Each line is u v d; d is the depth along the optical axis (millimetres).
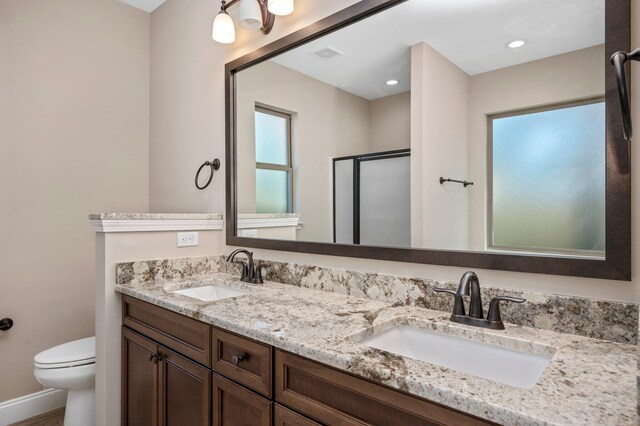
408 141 1386
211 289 1961
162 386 1515
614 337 953
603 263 966
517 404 643
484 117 1193
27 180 2268
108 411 1786
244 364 1146
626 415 606
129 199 2740
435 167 1307
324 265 1660
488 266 1168
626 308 937
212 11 2291
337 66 1614
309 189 1724
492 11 1192
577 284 1019
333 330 1065
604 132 979
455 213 1252
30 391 2248
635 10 948
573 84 1032
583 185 1010
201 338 1321
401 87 1407
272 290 1635
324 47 1661
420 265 1343
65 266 2412
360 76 1532
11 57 2215
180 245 2049
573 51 1035
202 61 2357
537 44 1099
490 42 1192
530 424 604
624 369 788
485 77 1196
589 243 999
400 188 1409
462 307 1138
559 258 1036
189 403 1369
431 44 1323
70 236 2439
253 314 1240
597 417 601
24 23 2270
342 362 868
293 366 998
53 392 2322
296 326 1105
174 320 1449
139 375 1678
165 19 2711
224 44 2139
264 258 1948
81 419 1938
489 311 1085
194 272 2090
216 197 2248
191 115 2443
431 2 1328
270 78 1915
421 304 1312
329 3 1628
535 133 1096
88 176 2535
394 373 777
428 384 727
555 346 927
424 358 1146
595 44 999
